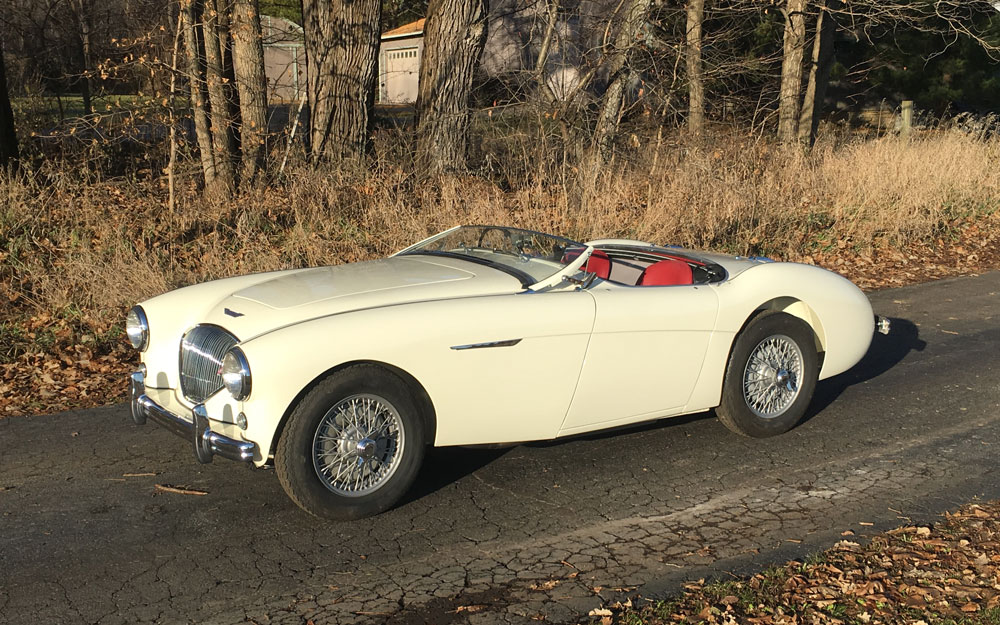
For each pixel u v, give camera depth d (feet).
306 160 40.09
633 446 17.13
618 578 11.91
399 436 13.70
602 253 18.74
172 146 33.83
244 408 12.61
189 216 33.58
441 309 13.80
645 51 41.70
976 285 33.35
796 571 11.94
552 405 14.92
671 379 16.11
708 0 51.90
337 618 10.88
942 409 19.56
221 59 39.40
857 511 14.15
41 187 35.99
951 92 82.94
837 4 66.95
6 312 26.32
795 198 41.14
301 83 52.90
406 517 13.84
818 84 75.05
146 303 15.44
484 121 42.01
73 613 10.92
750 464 16.25
